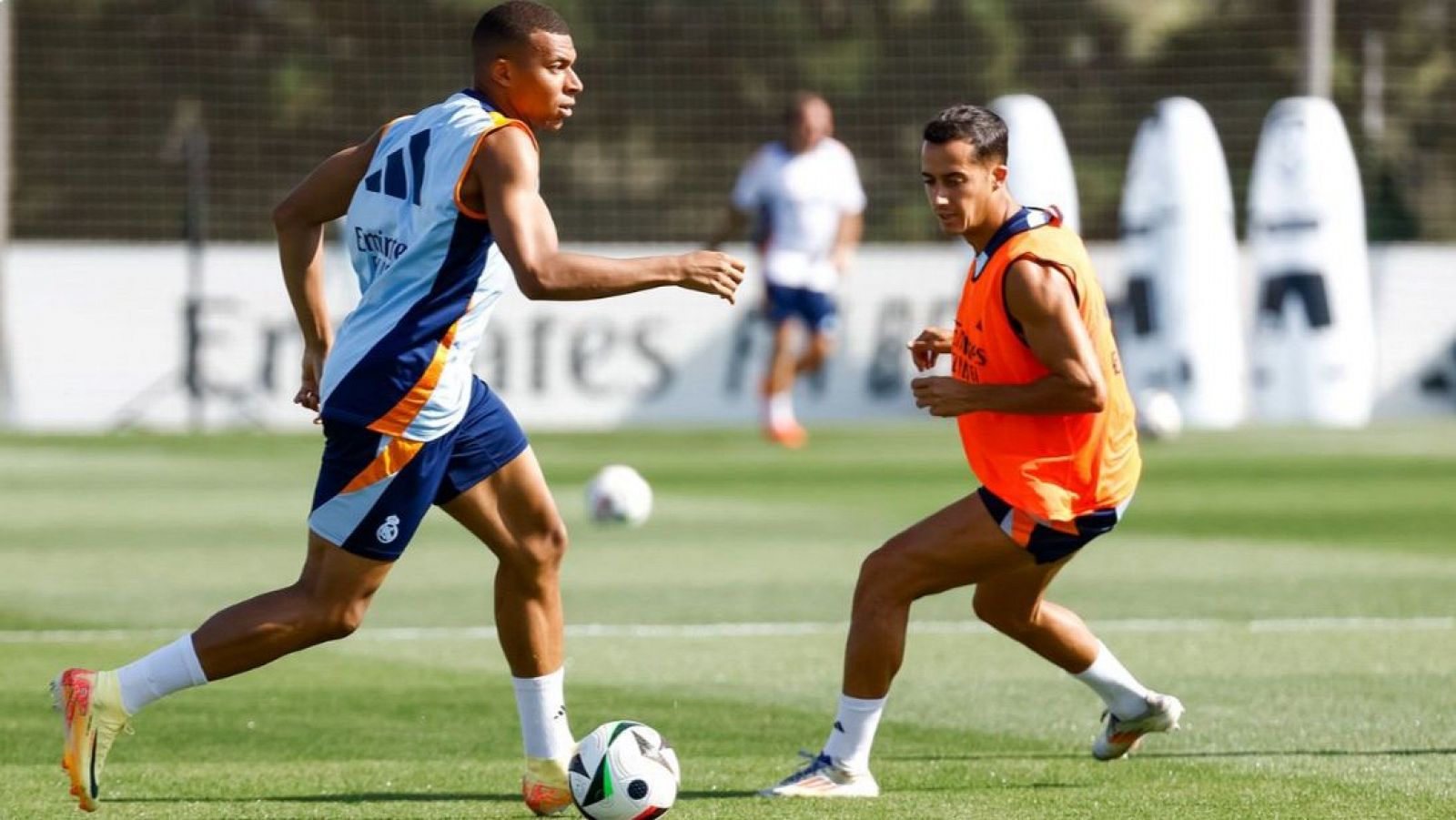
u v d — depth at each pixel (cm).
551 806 1869
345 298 8288
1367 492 5353
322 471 1780
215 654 1772
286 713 2419
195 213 8138
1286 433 7531
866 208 11769
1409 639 2978
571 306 8331
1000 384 1853
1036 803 1877
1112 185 11931
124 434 7756
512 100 1764
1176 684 2588
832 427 8131
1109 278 8662
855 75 11956
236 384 8231
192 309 8119
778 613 3297
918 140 11950
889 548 1925
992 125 1878
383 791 1970
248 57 11638
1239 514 4822
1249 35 12138
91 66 11388
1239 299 8750
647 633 3088
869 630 1909
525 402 8319
